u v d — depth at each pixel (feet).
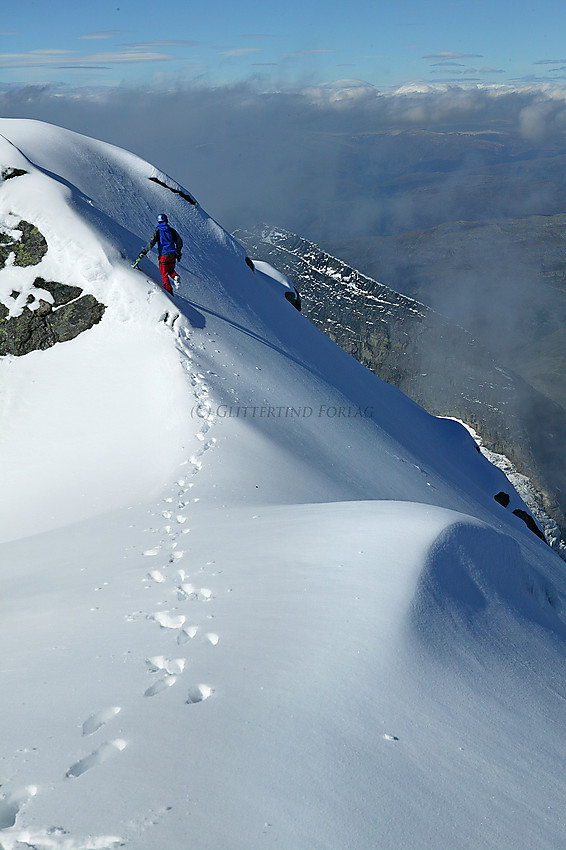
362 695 17.93
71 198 70.03
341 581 23.94
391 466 72.64
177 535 33.83
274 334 86.58
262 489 47.42
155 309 65.57
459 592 26.08
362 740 16.16
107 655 20.22
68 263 66.59
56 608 25.25
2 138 71.10
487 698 20.06
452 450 110.01
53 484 52.19
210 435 54.49
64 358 64.54
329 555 26.32
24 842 12.33
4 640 23.11
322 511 34.78
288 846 12.48
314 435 67.10
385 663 19.48
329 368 94.89
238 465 50.75
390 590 23.06
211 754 14.92
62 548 35.24
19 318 65.98
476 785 15.72
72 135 85.87
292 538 29.19
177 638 20.89
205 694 17.66
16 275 66.74
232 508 40.24
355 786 14.49
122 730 15.89
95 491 49.32
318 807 13.65
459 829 14.07
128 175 88.53
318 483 54.49
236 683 17.97
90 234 67.31
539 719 19.97
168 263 67.21
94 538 35.99
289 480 51.62
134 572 28.09
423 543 26.96
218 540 31.24
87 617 23.68
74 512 46.85
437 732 17.30
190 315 70.28
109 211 77.92
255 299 92.99
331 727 16.39
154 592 25.26
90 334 65.46
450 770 15.93
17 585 29.86
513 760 17.26
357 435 74.90
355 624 21.08
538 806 15.62
